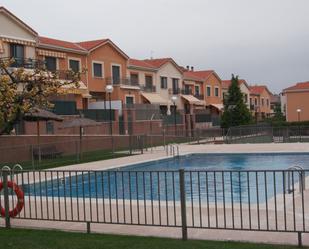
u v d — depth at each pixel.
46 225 9.31
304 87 62.03
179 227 8.28
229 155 27.05
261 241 7.51
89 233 8.45
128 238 7.90
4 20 34.50
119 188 17.31
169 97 60.06
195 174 20.14
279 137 37.06
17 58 34.28
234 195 14.67
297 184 15.45
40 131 33.28
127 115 43.31
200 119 58.94
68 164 22.70
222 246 7.14
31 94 11.18
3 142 26.52
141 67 54.03
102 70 47.41
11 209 10.69
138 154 28.23
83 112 38.16
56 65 40.66
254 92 93.12
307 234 7.89
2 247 7.50
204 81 70.38
